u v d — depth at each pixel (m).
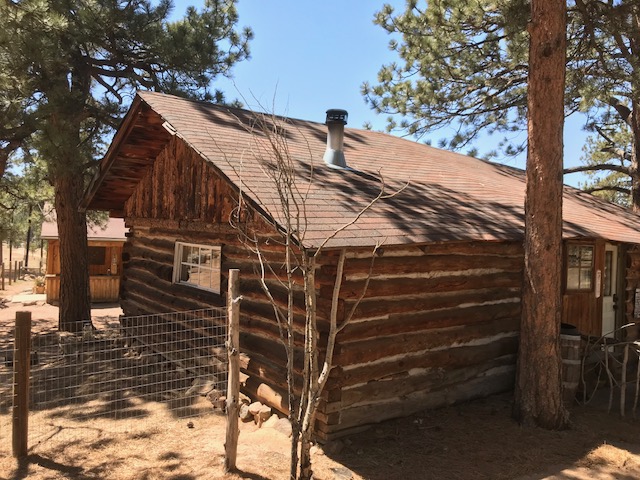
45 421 6.36
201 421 6.38
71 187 12.55
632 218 11.74
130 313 10.78
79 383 8.02
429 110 14.91
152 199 10.17
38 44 9.57
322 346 5.63
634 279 10.12
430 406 6.59
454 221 6.64
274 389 6.41
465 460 5.29
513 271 7.53
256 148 7.38
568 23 11.86
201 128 7.59
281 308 6.38
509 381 7.48
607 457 5.45
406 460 5.27
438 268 6.55
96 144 13.35
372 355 5.88
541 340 6.12
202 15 13.40
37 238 36.75
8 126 10.04
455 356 6.75
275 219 5.19
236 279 5.04
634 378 8.29
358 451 5.45
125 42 12.31
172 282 9.30
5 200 17.33
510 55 12.88
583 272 8.98
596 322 9.14
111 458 5.29
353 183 7.29
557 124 6.05
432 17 13.22
